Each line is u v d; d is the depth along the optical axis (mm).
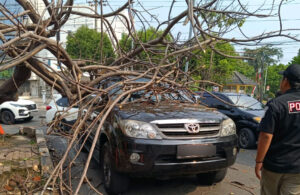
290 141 2426
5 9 3254
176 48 4695
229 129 3562
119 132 3289
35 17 4480
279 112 2404
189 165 3150
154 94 4270
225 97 8047
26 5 4375
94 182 4188
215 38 3475
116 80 4898
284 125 2422
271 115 2428
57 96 8844
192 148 3148
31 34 3197
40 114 14727
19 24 3387
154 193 3828
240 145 7332
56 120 3607
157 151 3070
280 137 2479
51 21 4480
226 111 7820
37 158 4324
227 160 3400
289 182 2459
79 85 3779
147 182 4223
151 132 3154
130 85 4086
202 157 3248
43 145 5078
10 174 3676
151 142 3098
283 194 2498
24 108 11133
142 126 3184
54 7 4020
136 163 3084
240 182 4398
